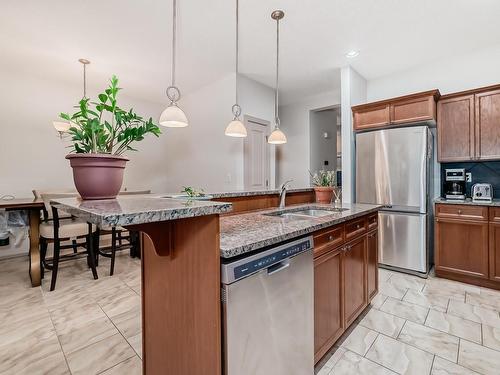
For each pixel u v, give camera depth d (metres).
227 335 0.94
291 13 2.45
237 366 0.97
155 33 2.79
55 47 3.09
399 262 3.09
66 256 3.12
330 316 1.61
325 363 1.59
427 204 2.97
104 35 2.84
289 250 1.22
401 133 3.07
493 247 2.60
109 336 1.88
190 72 3.83
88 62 3.49
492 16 2.46
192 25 2.65
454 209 2.81
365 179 3.35
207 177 4.46
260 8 2.38
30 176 3.94
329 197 2.81
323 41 2.93
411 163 3.00
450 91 3.28
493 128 2.74
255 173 4.17
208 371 0.98
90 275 3.07
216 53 3.24
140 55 3.29
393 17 2.49
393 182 3.12
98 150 1.25
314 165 5.06
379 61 3.40
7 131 3.76
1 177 3.72
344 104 3.59
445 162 3.13
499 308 2.24
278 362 1.17
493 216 2.60
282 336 1.19
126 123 1.37
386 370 1.53
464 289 2.63
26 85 3.90
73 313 2.21
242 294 0.99
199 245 1.00
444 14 2.43
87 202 1.05
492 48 3.02
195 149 4.68
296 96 4.85
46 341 1.82
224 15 2.48
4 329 1.97
